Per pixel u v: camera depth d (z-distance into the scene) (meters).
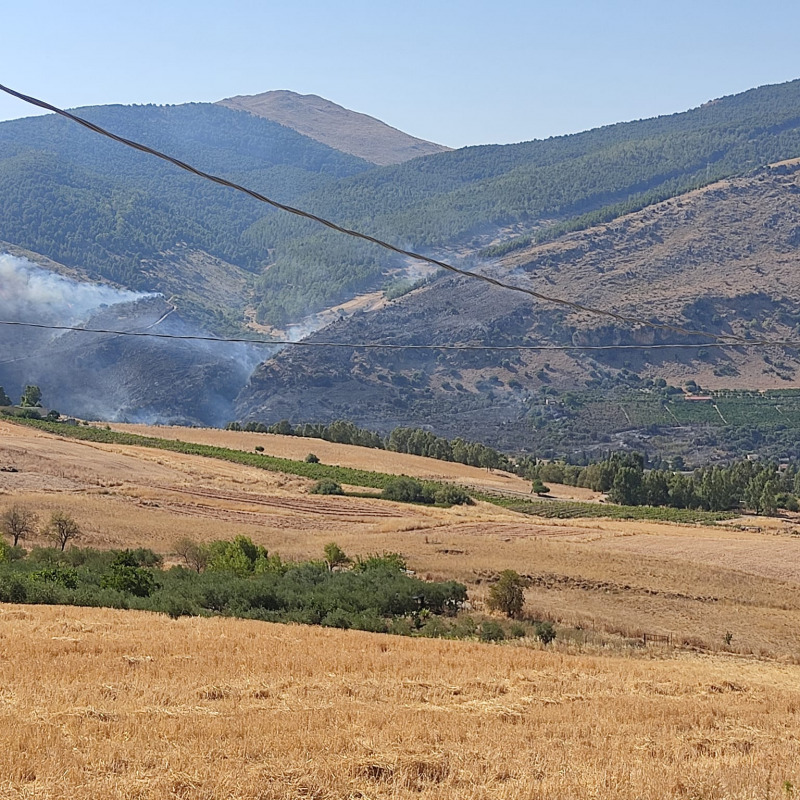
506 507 108.31
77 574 46.38
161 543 67.75
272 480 106.06
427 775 16.08
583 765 16.94
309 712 20.20
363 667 26.97
